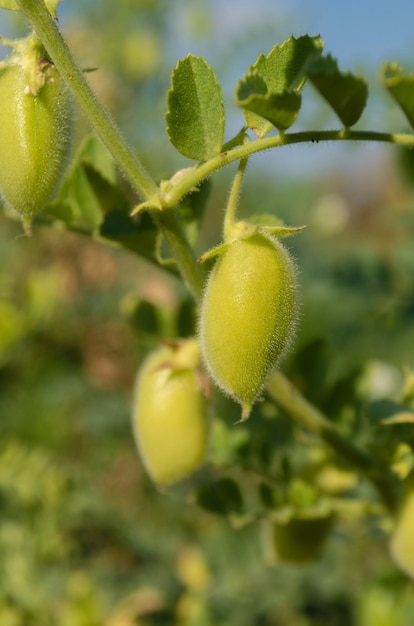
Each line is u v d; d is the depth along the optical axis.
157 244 0.22
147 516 0.45
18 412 0.45
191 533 0.44
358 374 0.26
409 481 0.22
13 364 0.45
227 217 0.19
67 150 0.19
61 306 0.45
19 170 0.19
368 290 0.37
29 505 0.37
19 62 0.19
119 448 0.47
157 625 0.39
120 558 0.41
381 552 0.39
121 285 0.48
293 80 0.18
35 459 0.39
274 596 0.39
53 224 0.23
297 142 0.18
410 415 0.22
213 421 0.22
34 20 0.18
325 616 0.39
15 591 0.34
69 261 0.48
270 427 0.26
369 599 0.31
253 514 0.23
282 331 0.19
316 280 0.38
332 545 0.39
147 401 0.22
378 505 0.23
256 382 0.19
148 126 0.53
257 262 0.18
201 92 0.18
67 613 0.35
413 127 0.18
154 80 0.57
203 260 0.19
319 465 0.24
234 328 0.18
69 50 0.18
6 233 0.48
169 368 0.22
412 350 0.40
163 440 0.22
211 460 0.25
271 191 0.71
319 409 0.25
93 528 0.41
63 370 0.46
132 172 0.19
